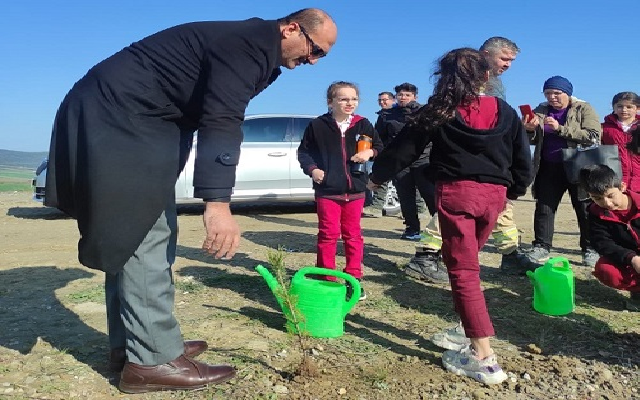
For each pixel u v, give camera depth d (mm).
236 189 8422
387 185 9078
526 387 2570
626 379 2693
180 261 5141
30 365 2727
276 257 2668
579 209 5160
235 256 5414
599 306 3914
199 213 9008
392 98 8078
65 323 3365
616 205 3562
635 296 3861
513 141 2762
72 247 5891
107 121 2146
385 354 2941
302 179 8672
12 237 6523
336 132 4020
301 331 2666
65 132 2221
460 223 2654
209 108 2111
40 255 5418
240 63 2150
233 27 2219
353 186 3963
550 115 5176
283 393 2449
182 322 3375
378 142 4246
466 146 2635
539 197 5113
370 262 5219
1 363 2744
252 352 2902
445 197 2693
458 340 2994
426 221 8359
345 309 3234
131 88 2168
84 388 2496
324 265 4031
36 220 8109
